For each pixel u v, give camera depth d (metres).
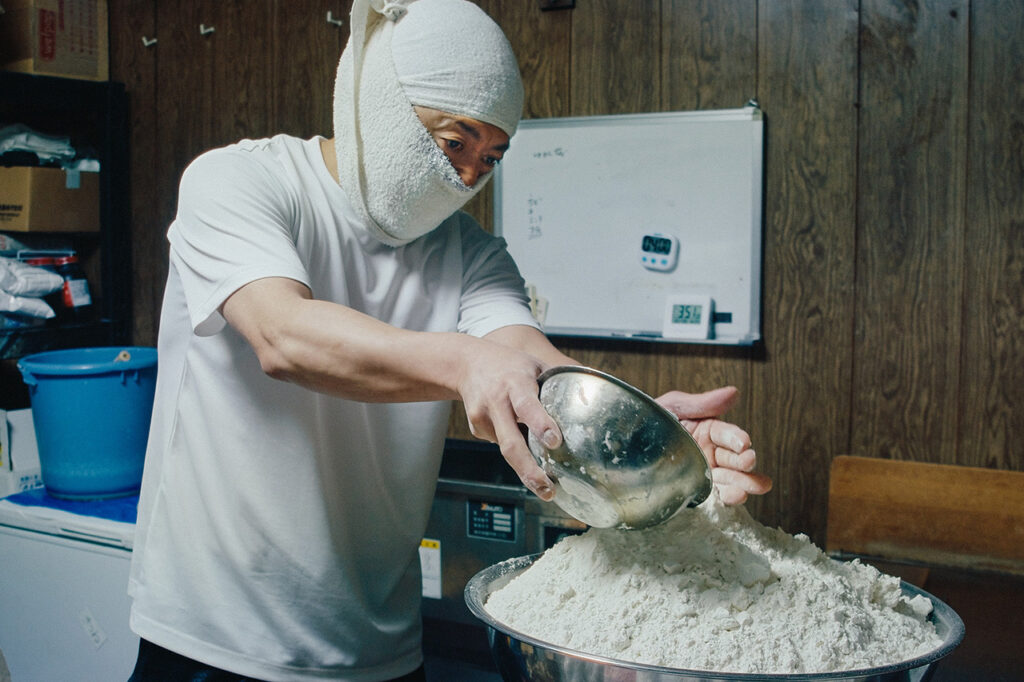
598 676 0.72
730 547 0.89
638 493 0.78
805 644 0.81
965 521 1.73
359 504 1.17
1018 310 1.91
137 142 2.73
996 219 1.91
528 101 2.27
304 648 1.13
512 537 1.68
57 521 1.91
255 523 1.10
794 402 2.09
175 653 1.15
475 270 1.26
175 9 2.63
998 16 1.87
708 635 0.80
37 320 2.58
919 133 1.95
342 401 1.12
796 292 2.07
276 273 0.92
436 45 0.97
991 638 1.37
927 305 1.97
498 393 0.78
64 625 1.93
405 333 0.86
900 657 0.83
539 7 2.23
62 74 2.58
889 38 1.95
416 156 1.00
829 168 2.02
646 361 2.21
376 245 1.14
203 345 1.10
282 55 2.51
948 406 1.98
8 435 2.21
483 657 1.69
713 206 2.10
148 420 2.08
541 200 2.26
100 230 2.69
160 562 1.16
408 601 1.28
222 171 1.01
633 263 2.19
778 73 2.04
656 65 2.14
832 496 1.83
